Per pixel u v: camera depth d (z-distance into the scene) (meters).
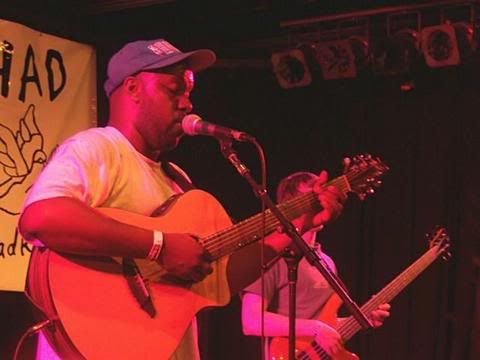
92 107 4.60
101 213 2.25
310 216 2.52
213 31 5.33
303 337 3.48
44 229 2.12
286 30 5.28
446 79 5.08
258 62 5.47
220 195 5.38
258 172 5.46
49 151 4.32
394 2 4.84
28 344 4.30
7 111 4.13
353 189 2.59
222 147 2.37
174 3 4.84
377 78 5.25
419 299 5.08
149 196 2.38
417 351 5.07
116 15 4.93
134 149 2.40
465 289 4.99
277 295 3.55
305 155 5.44
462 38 4.67
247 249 2.47
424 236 5.11
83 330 2.20
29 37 4.27
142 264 2.31
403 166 5.18
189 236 2.32
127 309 2.26
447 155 5.07
